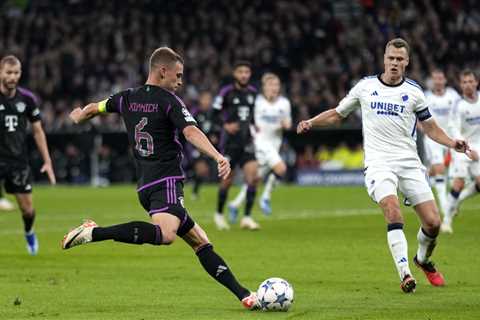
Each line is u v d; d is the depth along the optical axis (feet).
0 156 107.45
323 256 105.40
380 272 92.73
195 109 211.00
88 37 302.25
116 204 189.57
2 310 72.13
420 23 277.85
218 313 69.87
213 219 154.61
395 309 71.00
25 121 108.68
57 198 208.54
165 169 70.08
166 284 85.92
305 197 202.49
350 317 67.56
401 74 80.53
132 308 72.79
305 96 258.57
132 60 286.46
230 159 136.36
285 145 250.98
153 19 303.07
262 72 275.39
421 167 81.56
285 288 70.23
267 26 288.92
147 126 69.97
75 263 101.71
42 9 325.83
